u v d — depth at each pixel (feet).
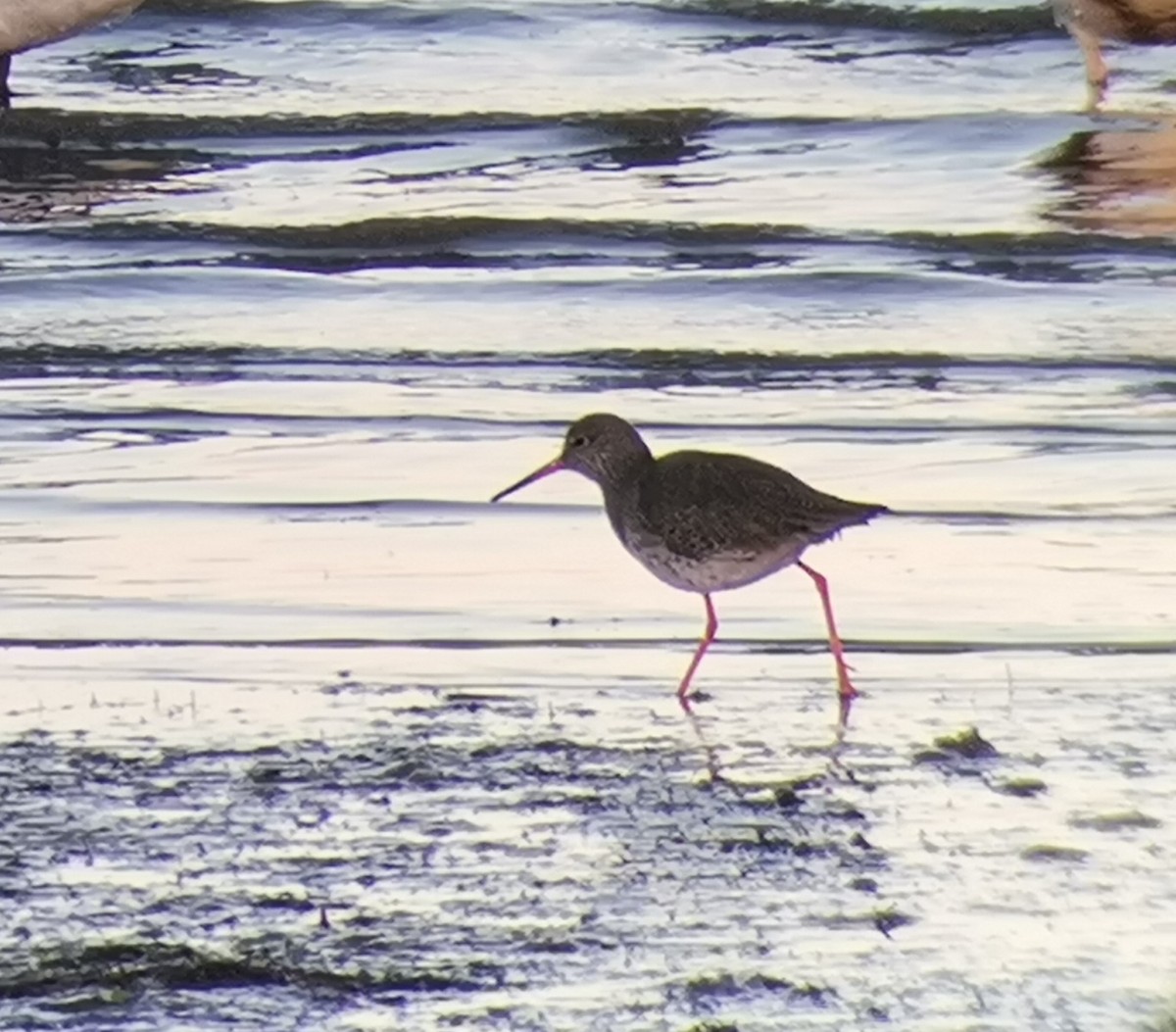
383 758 35.73
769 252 66.13
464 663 40.01
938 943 30.01
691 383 56.59
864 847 32.78
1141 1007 28.53
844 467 50.52
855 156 75.46
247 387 55.98
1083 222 68.23
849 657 40.42
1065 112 79.05
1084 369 57.26
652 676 39.58
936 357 58.13
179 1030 27.89
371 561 44.86
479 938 30.14
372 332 60.03
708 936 30.19
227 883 31.53
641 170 74.28
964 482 49.42
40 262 65.10
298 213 69.87
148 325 60.34
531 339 59.67
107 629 41.42
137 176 74.18
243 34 86.22
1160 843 32.83
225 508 47.80
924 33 86.22
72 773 34.96
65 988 28.84
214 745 36.14
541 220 68.64
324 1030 27.96
